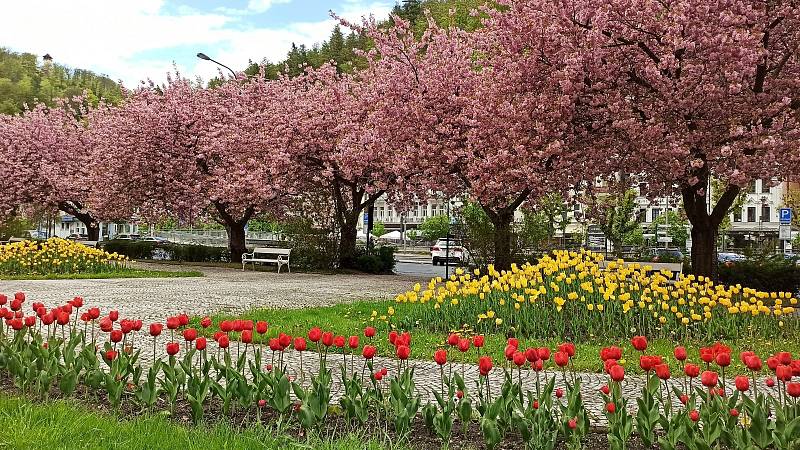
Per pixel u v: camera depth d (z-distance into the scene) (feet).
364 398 17.12
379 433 16.46
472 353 29.94
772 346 31.76
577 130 60.75
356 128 86.53
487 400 17.15
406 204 94.38
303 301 52.31
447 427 15.87
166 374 18.28
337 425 17.26
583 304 35.99
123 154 104.17
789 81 53.72
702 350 15.83
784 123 52.90
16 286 61.16
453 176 75.46
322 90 100.07
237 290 61.52
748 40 52.47
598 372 26.81
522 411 16.02
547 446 15.07
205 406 18.88
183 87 109.29
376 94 78.07
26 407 17.30
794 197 127.95
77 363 19.69
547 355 15.98
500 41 62.90
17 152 127.24
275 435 16.26
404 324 36.40
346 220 94.99
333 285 69.36
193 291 59.77
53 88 314.96
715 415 14.33
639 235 160.76
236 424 17.25
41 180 126.31
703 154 53.83
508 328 34.37
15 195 127.44
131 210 113.60
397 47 79.10
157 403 19.03
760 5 53.36
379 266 92.43
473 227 67.10
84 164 126.72
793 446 13.76
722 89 51.34
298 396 17.22
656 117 55.06
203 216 119.65
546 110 60.13
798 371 14.83
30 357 20.58
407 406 16.63
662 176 59.82
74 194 125.39
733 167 53.47
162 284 67.10
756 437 14.19
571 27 57.88
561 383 24.71
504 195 67.21
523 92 62.54
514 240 64.80
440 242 132.87
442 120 73.61
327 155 91.61
